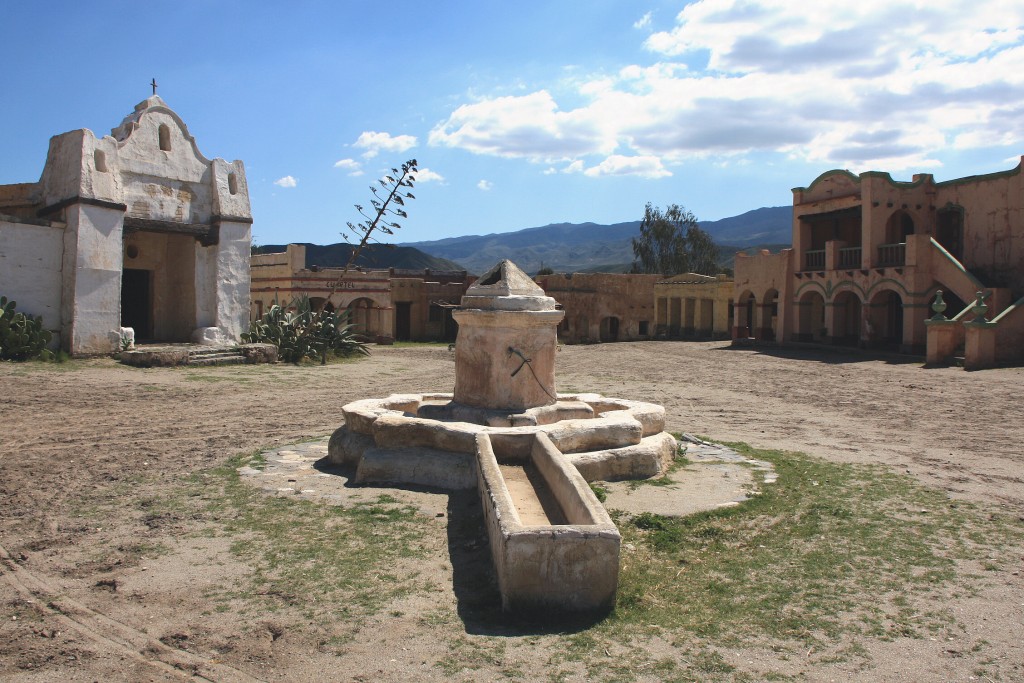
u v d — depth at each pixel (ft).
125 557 20.04
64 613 16.65
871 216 95.61
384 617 16.46
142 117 74.02
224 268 81.05
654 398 56.75
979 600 17.52
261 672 14.12
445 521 22.90
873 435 39.83
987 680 13.89
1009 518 23.85
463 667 14.28
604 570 16.79
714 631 15.99
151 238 82.33
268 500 25.30
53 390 50.26
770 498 25.64
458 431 26.99
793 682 13.80
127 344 70.44
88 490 26.66
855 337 107.86
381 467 27.50
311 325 88.99
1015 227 86.28
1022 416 46.37
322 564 19.53
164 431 38.50
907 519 23.71
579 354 111.45
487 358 29.99
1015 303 74.18
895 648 15.17
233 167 82.79
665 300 161.89
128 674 14.02
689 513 23.44
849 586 18.43
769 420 45.57
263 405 49.49
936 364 77.30
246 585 18.19
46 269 66.44
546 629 15.99
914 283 88.28
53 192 70.08
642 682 13.79
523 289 30.50
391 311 140.56
